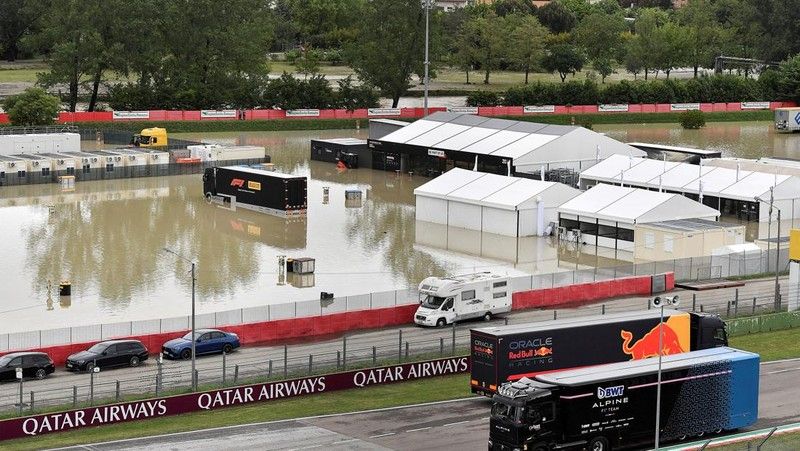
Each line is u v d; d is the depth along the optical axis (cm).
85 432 9406
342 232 18312
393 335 12594
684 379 8994
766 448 8531
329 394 10594
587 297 14250
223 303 13975
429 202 19188
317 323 12656
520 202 18038
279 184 19325
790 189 19212
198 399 10025
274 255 16650
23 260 15925
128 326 12125
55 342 11819
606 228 17425
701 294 14425
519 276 14625
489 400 10300
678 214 17425
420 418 9762
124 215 19125
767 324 12850
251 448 8944
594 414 8662
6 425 9162
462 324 13112
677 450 8531
